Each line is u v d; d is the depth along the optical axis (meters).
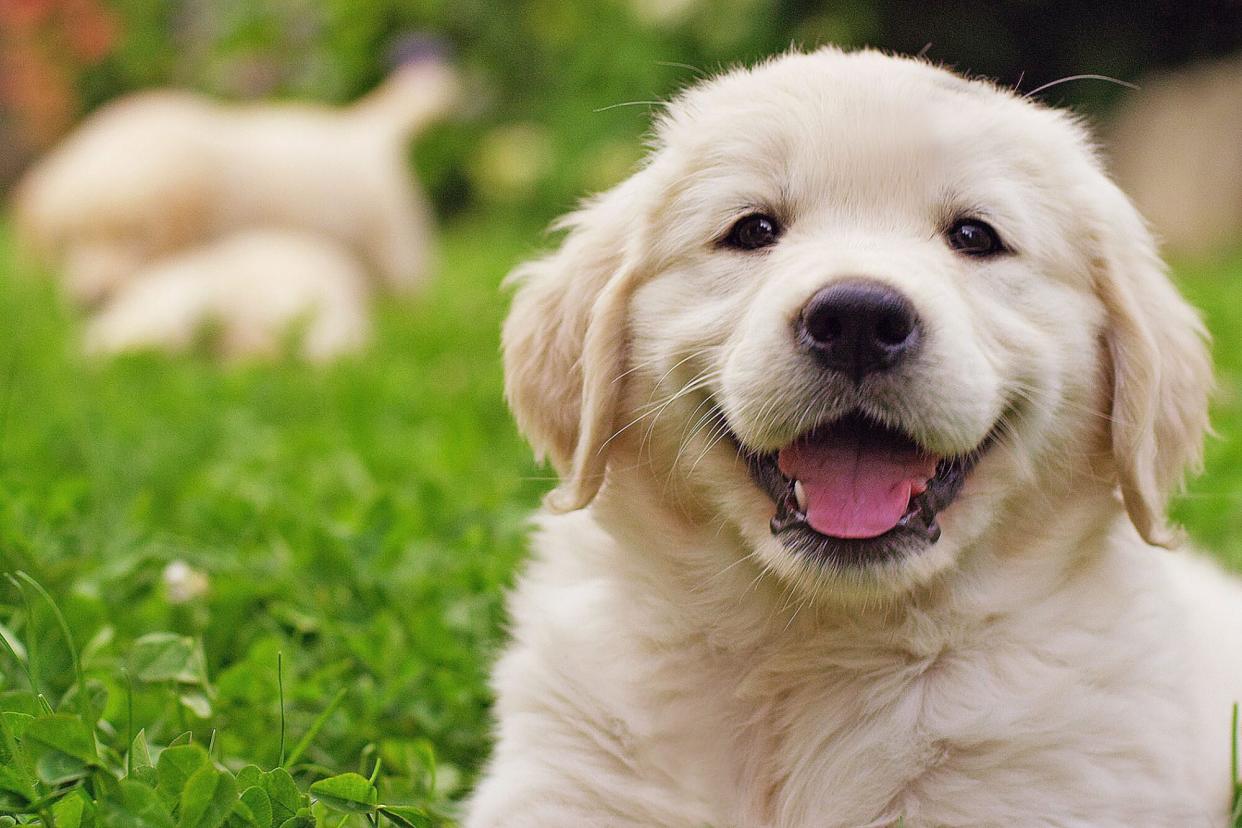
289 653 0.68
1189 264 2.15
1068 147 0.64
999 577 0.61
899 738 0.60
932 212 0.61
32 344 1.46
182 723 0.62
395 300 1.85
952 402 0.58
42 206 1.72
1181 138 2.36
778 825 0.61
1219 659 0.65
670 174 0.64
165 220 1.69
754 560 0.62
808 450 0.60
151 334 1.47
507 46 2.77
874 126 0.62
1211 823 0.59
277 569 0.75
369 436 1.04
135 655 0.64
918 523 0.59
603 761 0.61
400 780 0.63
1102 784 0.58
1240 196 2.34
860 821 0.60
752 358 0.59
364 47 2.73
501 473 0.93
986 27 2.41
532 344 0.67
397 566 0.76
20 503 0.76
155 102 1.89
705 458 0.62
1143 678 0.60
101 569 0.73
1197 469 0.65
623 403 0.64
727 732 0.62
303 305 1.51
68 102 2.72
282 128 1.82
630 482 0.64
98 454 0.93
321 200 1.77
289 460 0.96
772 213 0.62
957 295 0.60
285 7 2.74
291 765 0.60
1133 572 0.63
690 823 0.60
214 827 0.53
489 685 0.66
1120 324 0.62
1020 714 0.59
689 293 0.63
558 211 2.68
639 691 0.62
